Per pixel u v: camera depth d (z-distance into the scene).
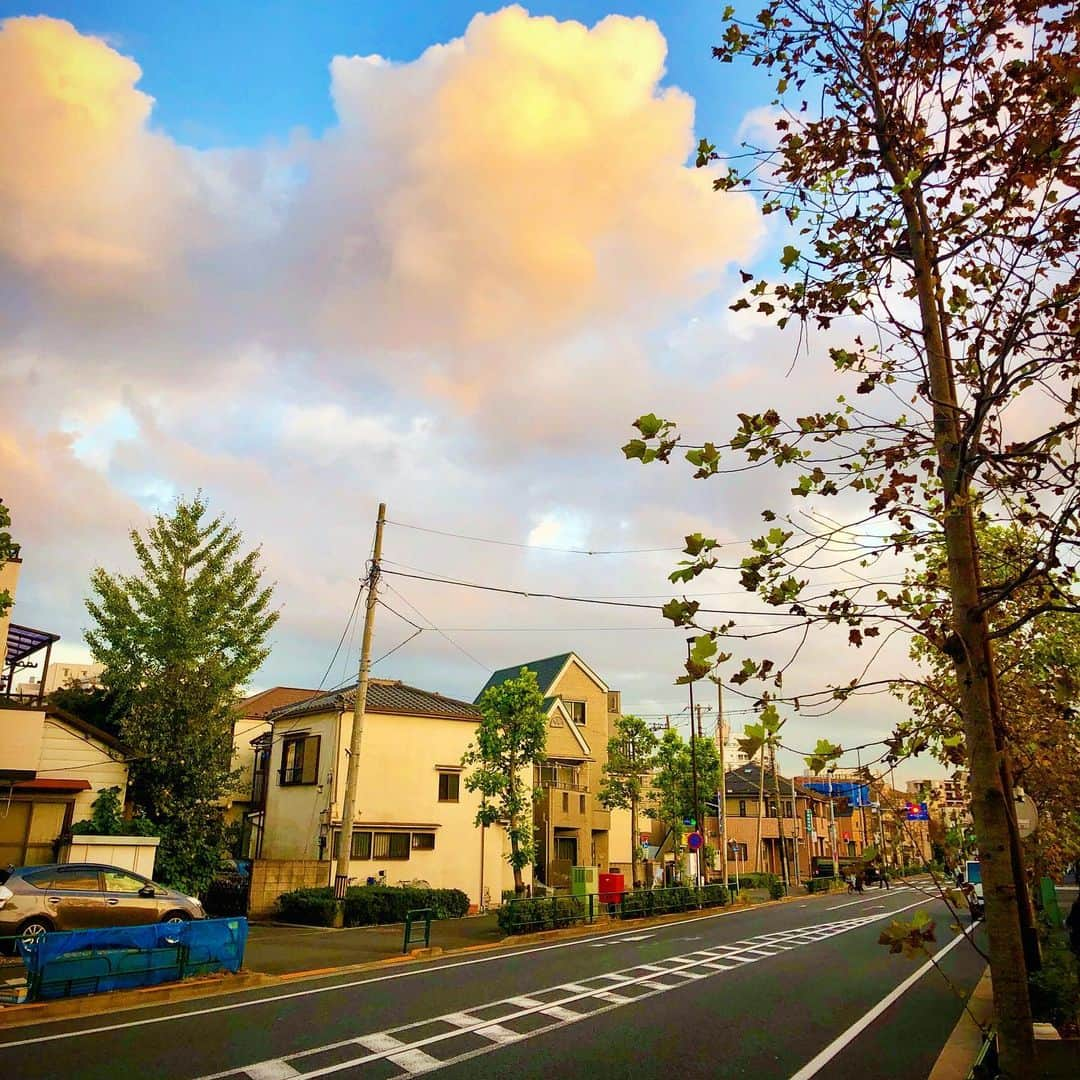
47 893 14.08
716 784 41.19
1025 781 7.27
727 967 14.97
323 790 28.48
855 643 4.77
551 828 36.16
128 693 23.03
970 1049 8.98
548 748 37.56
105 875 14.89
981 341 4.67
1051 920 14.77
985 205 4.75
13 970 12.51
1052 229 4.58
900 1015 10.98
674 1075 7.89
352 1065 8.03
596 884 24.78
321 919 21.28
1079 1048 4.76
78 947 10.84
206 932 12.42
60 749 20.66
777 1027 10.08
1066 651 8.97
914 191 4.95
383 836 28.09
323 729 29.52
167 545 23.66
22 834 19.69
